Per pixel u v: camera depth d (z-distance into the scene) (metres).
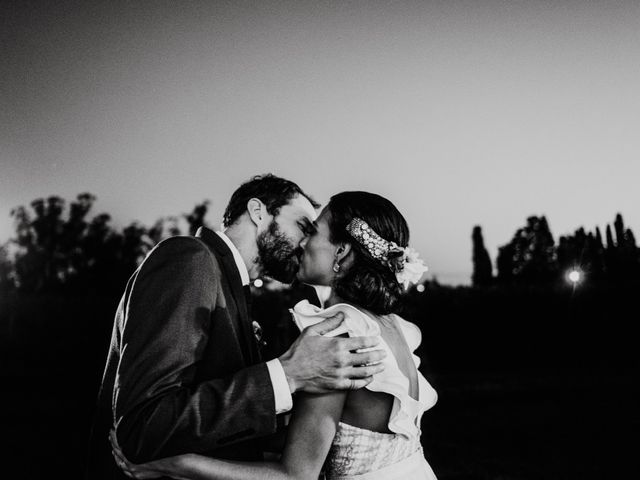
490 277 27.81
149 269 1.72
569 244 26.34
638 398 11.60
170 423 1.51
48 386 14.58
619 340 20.48
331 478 1.86
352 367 1.70
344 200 2.09
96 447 1.85
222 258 1.94
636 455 7.21
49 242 31.64
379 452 1.81
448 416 10.27
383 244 2.00
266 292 16.52
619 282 21.33
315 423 1.71
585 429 8.90
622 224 24.73
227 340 1.80
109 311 19.91
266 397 1.61
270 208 2.12
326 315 1.95
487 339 20.58
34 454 7.51
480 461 7.02
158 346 1.60
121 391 1.57
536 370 17.94
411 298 20.78
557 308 20.66
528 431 8.84
